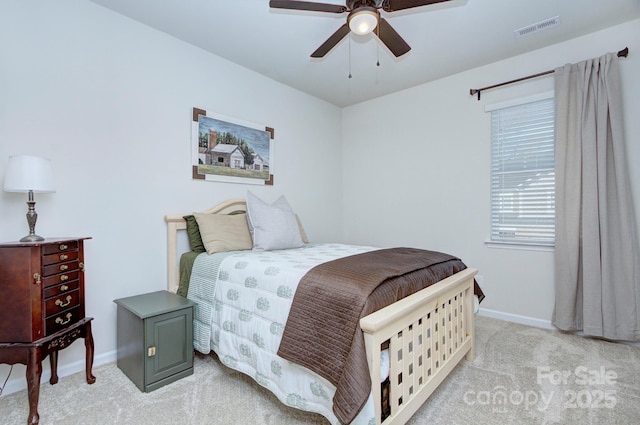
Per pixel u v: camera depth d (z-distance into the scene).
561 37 2.59
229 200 2.93
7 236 1.79
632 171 2.39
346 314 1.30
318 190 3.97
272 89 3.38
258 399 1.70
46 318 1.58
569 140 2.58
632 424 1.50
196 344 2.08
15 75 1.81
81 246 1.84
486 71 3.08
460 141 3.27
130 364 1.91
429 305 1.63
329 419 1.29
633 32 2.38
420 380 1.56
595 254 2.43
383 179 3.91
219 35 2.53
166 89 2.50
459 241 3.29
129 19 2.29
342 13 1.91
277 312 1.59
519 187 2.94
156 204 2.44
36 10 1.88
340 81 3.45
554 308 2.69
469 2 2.12
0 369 1.76
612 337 2.37
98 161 2.13
